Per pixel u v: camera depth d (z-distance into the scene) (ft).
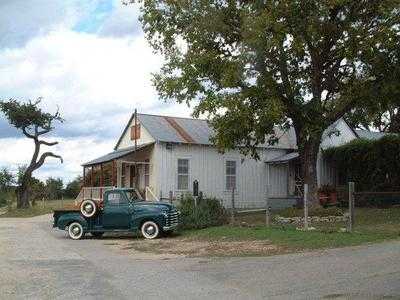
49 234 81.92
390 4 74.54
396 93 78.48
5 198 187.83
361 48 75.41
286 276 38.09
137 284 37.42
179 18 82.23
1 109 151.84
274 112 73.36
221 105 75.77
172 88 79.77
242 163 115.65
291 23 73.67
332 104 88.38
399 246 47.11
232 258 49.19
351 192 58.13
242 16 75.31
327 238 54.24
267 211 69.00
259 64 76.28
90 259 52.24
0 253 57.52
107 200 74.59
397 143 102.01
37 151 156.35
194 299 31.86
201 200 81.87
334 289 32.73
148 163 109.09
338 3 72.28
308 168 83.46
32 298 32.89
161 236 73.56
